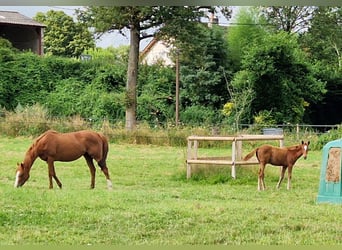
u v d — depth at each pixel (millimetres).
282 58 32062
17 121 24125
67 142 12836
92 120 29781
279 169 15391
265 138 15141
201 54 28859
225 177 14688
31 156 12727
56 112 32781
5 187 12391
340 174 11781
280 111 32375
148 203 10797
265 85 32062
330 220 9828
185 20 27391
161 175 15859
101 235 8914
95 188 13242
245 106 32031
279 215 9945
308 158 20016
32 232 8922
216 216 9758
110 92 33656
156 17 27109
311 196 12633
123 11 26828
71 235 8867
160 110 33562
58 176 15195
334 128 27500
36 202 10227
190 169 15055
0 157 18156
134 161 18344
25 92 33000
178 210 9961
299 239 8906
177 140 23047
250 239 8875
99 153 13172
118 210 9977
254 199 12109
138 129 23766
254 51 31969
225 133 24250
